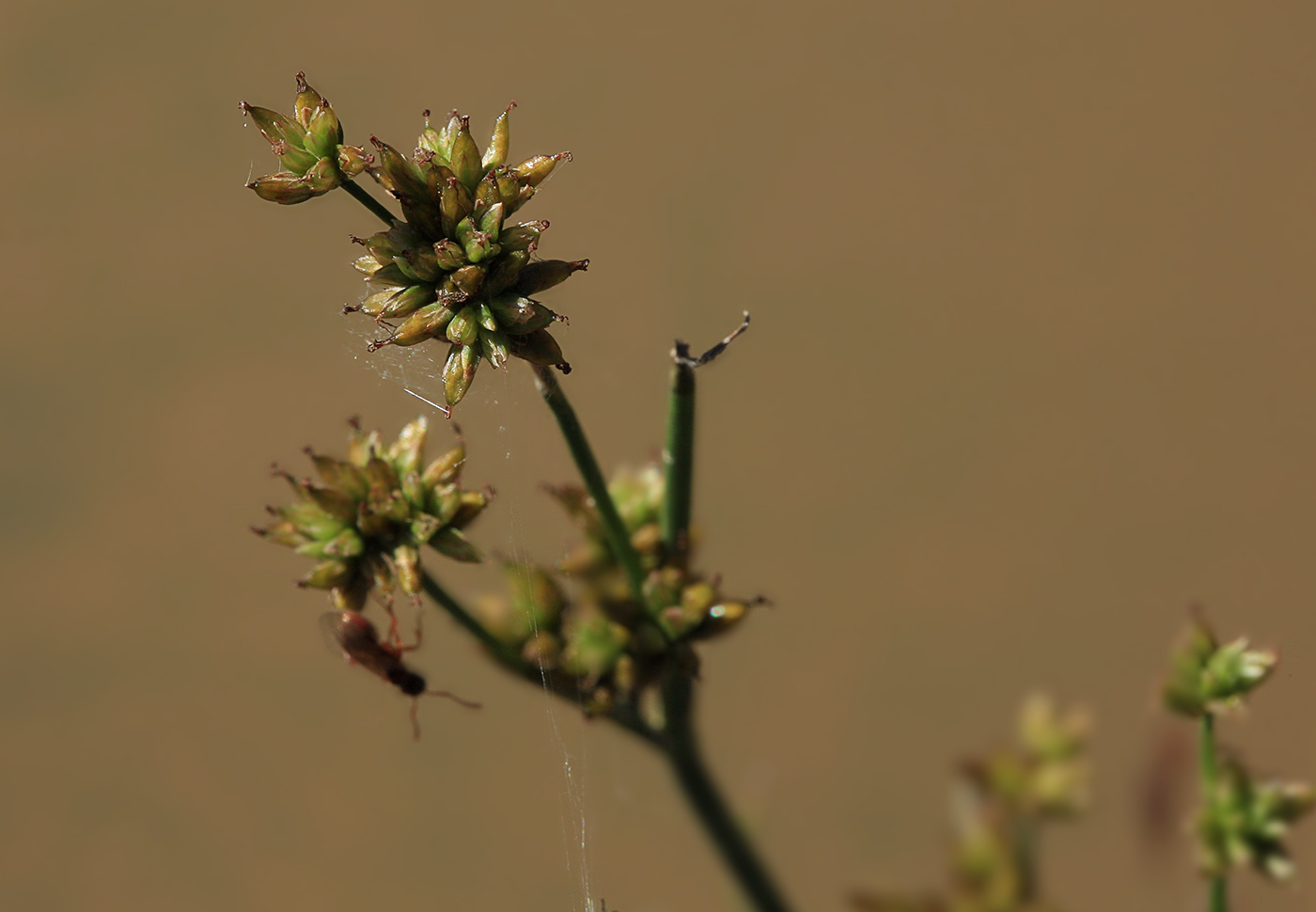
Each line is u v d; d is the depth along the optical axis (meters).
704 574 0.39
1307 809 0.39
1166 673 0.39
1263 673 0.39
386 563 0.38
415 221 0.37
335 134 0.37
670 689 0.39
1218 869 0.39
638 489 0.39
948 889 0.40
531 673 0.39
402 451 0.38
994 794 0.40
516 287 0.37
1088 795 0.39
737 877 0.39
